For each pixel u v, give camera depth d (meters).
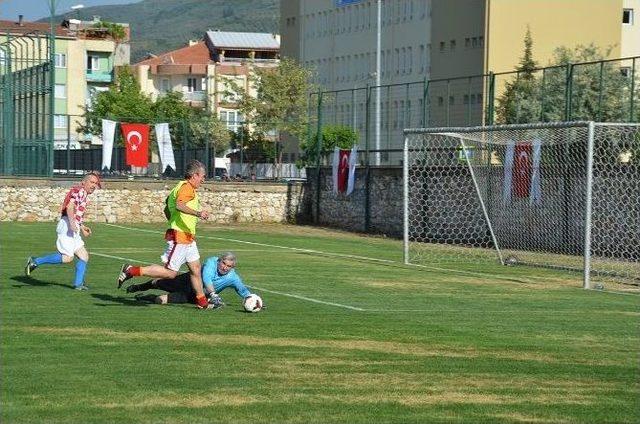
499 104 73.12
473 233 63.44
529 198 58.38
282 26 190.88
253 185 81.00
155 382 20.25
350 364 22.50
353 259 50.44
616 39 131.38
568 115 60.19
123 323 27.14
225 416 17.86
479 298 35.34
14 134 84.62
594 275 46.28
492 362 23.16
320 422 17.61
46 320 27.41
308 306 31.75
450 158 65.94
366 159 75.31
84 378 20.44
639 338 27.11
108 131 82.44
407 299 34.41
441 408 18.78
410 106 72.69
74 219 33.88
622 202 54.47
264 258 49.25
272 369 21.78
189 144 90.50
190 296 30.95
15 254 46.47
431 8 142.25
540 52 129.50
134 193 77.44
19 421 17.22
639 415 18.62
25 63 94.81
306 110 137.25
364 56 163.50
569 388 20.66
